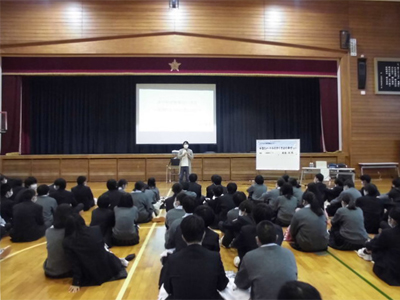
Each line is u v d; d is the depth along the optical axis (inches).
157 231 160.4
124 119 419.2
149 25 345.4
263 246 70.7
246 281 71.7
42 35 337.1
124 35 342.3
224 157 357.7
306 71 365.1
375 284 97.9
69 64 344.8
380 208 145.8
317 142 431.2
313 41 357.7
